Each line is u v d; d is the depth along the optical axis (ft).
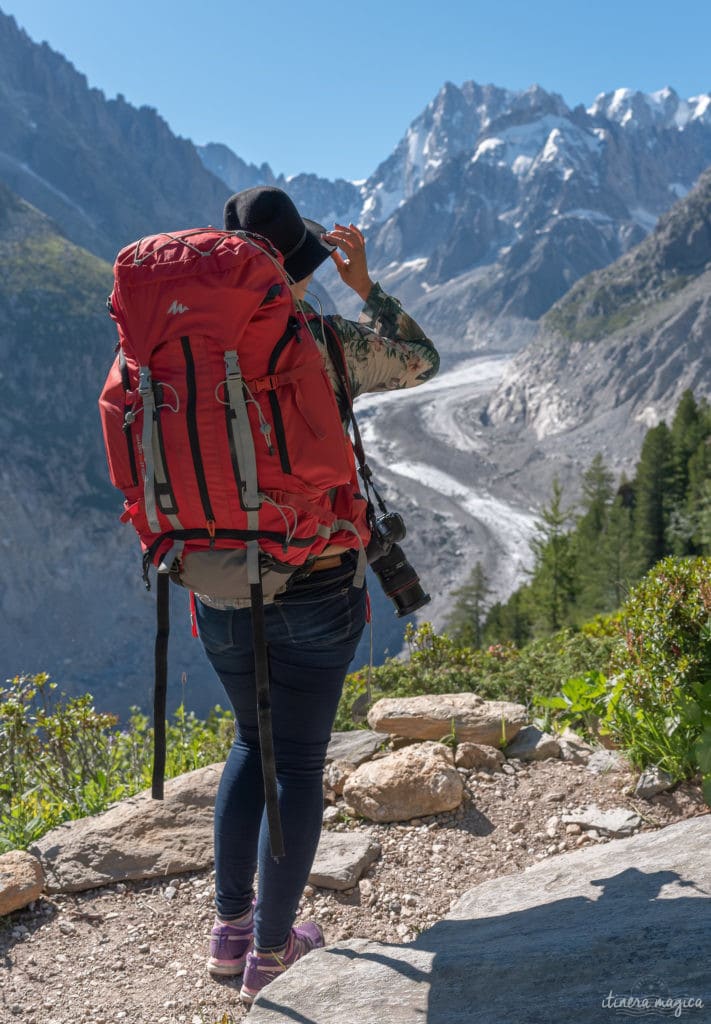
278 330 6.53
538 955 6.54
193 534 6.64
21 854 10.69
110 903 10.18
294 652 7.50
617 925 6.75
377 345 7.71
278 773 7.87
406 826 11.37
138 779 14.69
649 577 12.37
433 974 6.79
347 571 7.44
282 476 6.53
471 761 12.55
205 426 6.33
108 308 7.16
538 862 10.19
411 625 21.63
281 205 7.41
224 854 8.36
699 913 6.58
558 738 13.20
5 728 14.23
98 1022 8.05
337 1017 6.54
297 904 8.01
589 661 18.19
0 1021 8.16
